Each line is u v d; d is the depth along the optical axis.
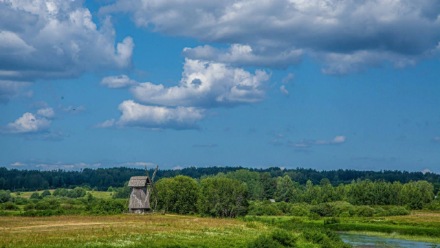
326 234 94.38
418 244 106.31
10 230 77.94
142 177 141.50
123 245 61.16
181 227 90.31
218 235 79.50
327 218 171.12
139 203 138.75
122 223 97.06
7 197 194.38
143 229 83.12
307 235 88.69
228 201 164.25
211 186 167.12
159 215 131.38
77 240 63.75
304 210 188.50
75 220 105.06
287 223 127.31
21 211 138.50
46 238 65.19
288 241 73.75
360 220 162.12
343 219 165.62
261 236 73.75
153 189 145.38
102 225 91.00
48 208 147.62
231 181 168.62
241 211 167.88
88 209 140.62
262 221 134.12
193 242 67.81
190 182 166.50
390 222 152.75
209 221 111.88
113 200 151.88
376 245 103.44
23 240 62.25
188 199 163.62
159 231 80.50
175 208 162.12
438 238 119.06
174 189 162.62
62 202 180.12
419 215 187.88
